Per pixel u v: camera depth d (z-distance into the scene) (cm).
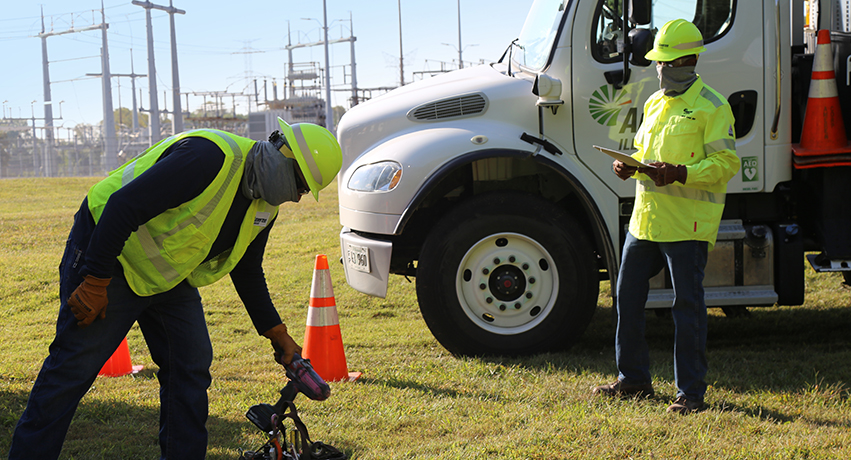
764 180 471
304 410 375
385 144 498
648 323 586
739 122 470
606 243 473
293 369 287
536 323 481
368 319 645
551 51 477
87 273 233
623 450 309
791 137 479
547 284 482
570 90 475
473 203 475
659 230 364
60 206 1711
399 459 306
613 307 481
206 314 655
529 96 486
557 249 475
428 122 500
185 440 267
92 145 6494
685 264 361
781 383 405
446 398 392
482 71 536
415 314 657
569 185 500
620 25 473
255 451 286
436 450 316
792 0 492
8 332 603
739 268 471
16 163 6562
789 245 470
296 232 1203
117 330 254
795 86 485
